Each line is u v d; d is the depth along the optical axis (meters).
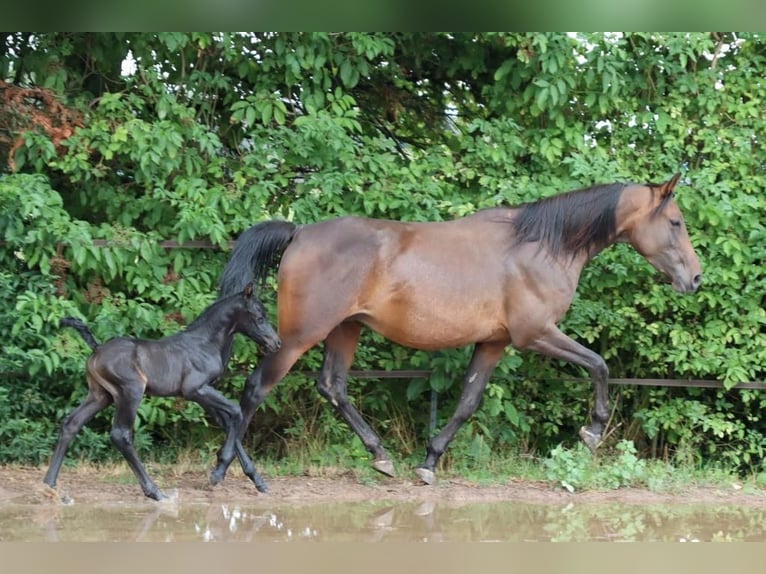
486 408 10.55
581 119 11.36
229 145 11.30
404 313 9.23
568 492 9.53
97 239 10.10
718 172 10.91
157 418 10.08
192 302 10.13
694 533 7.98
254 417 11.02
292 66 10.74
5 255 9.96
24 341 9.84
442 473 10.17
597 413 9.72
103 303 10.06
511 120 11.06
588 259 9.66
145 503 8.55
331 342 9.73
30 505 8.34
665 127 11.02
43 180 9.80
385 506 8.73
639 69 11.23
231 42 10.66
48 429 10.11
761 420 11.54
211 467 10.02
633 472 9.80
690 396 11.37
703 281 10.61
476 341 9.52
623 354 11.57
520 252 9.40
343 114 10.85
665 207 9.56
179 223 10.02
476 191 11.14
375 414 11.20
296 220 10.38
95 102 10.72
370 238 9.17
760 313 10.71
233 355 10.37
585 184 10.65
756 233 10.55
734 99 11.13
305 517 8.19
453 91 12.40
